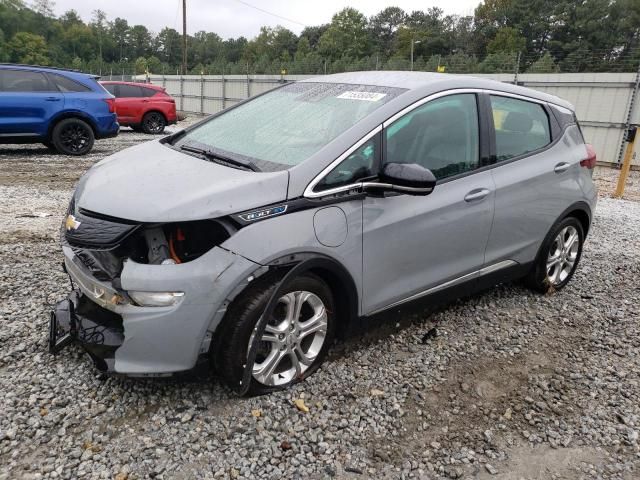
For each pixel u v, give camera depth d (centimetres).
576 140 467
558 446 285
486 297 462
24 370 314
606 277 529
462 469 264
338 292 320
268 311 275
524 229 418
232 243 269
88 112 1109
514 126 412
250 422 283
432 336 387
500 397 323
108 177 314
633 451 284
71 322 295
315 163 298
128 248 277
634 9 5828
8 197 720
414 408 307
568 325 420
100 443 263
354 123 322
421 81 364
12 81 1035
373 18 9369
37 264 469
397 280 341
